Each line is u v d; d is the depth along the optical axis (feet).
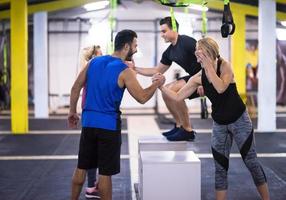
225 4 11.91
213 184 16.17
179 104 12.98
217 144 11.58
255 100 43.34
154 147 13.19
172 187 10.98
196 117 37.70
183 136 13.29
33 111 41.55
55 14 40.29
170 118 36.52
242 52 33.42
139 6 43.14
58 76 44.32
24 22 28.43
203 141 25.77
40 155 21.93
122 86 10.84
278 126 31.91
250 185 15.99
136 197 14.21
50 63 44.11
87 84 11.15
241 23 32.94
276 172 17.92
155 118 37.24
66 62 44.19
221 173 11.64
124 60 11.47
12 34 28.45
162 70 14.15
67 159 20.92
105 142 10.78
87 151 11.09
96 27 25.20
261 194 11.87
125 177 17.17
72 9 40.01
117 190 15.35
